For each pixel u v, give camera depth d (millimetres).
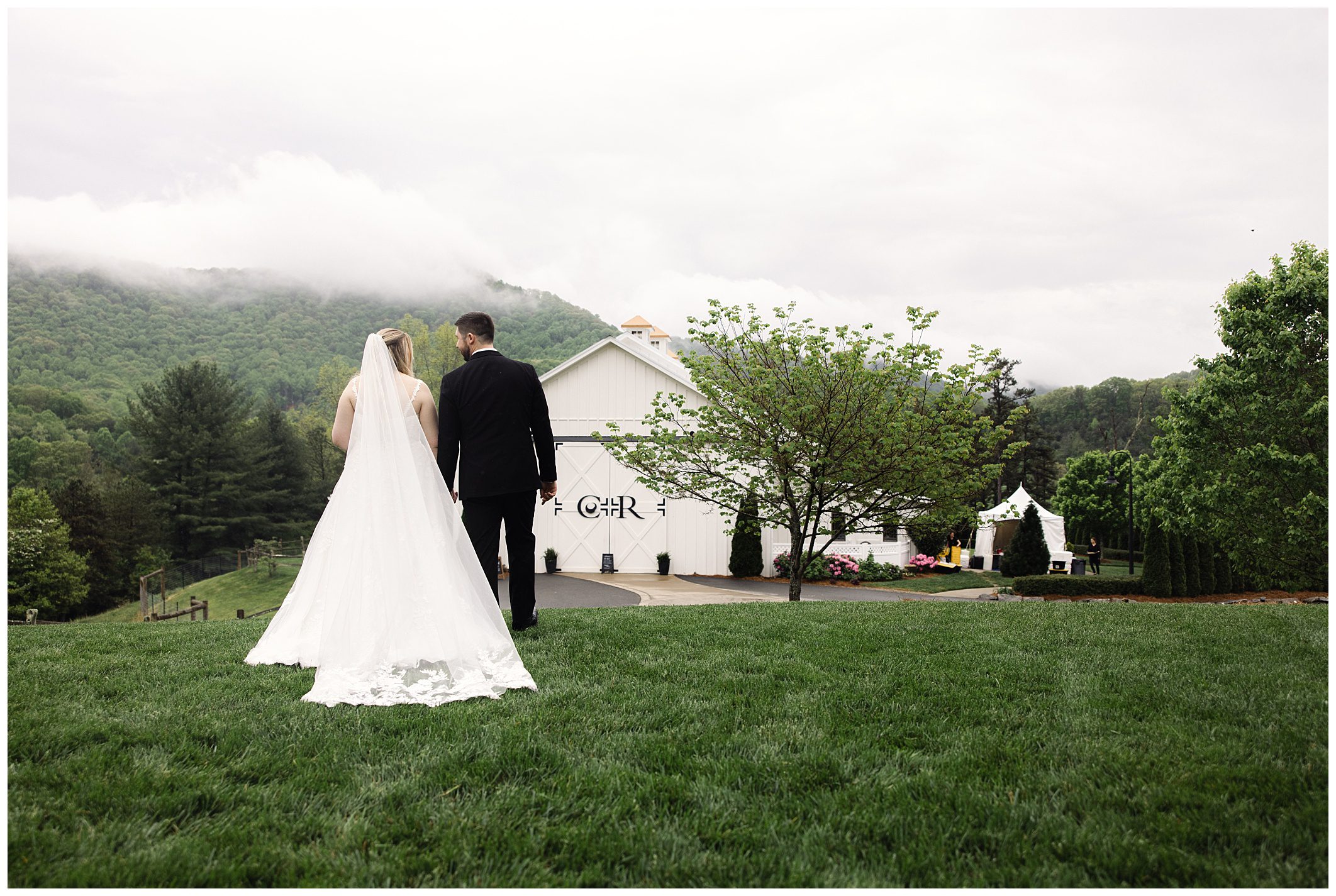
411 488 4027
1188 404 20500
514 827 2234
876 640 4918
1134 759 2729
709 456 13984
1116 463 47625
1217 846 2092
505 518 5078
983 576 28172
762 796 2482
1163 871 1948
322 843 2129
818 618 5988
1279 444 19016
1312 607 6988
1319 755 2766
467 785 2527
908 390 12531
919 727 3143
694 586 20797
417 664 3807
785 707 3418
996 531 34125
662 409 14227
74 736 2895
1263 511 18781
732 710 3371
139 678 3818
